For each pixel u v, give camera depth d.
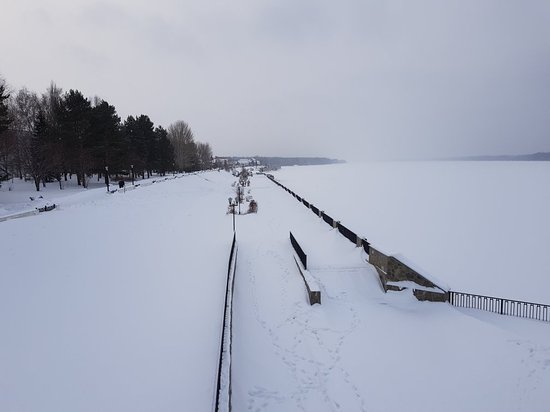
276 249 25.97
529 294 20.70
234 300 17.58
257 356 13.35
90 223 27.05
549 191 61.41
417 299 17.72
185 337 13.52
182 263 21.64
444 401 11.44
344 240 27.02
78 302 15.10
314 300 17.48
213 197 55.53
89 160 53.22
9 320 13.05
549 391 11.48
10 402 9.66
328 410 10.97
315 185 84.06
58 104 56.50
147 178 78.50
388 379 12.41
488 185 72.12
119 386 10.70
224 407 9.02
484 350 13.48
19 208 35.84
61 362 11.47
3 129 40.31
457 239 31.95
